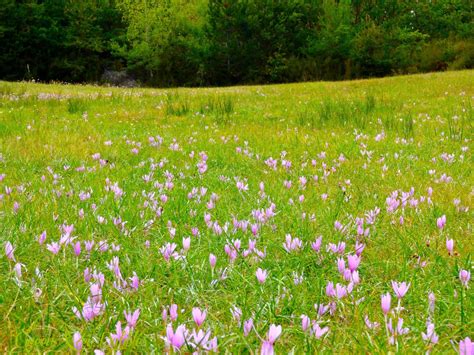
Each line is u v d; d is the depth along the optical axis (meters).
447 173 6.39
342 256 3.13
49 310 2.40
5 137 9.12
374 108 15.79
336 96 21.55
